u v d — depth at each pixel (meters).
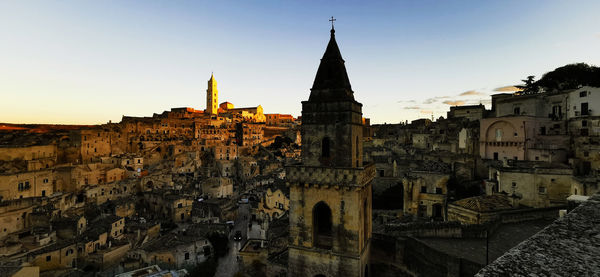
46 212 85.75
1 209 76.44
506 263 7.97
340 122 34.06
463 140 105.50
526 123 85.44
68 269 70.75
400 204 83.69
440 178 66.50
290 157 187.75
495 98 120.25
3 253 67.75
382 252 39.28
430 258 33.38
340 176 33.22
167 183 144.25
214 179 140.62
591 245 8.26
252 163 171.00
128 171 149.62
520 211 46.69
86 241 78.12
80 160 157.38
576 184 52.34
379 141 158.62
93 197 118.75
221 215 112.50
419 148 132.38
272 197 102.56
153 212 123.94
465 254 35.09
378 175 96.38
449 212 54.78
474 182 85.75
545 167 56.53
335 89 34.75
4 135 167.62
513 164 68.94
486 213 47.78
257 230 102.56
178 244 79.69
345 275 33.28
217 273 75.75
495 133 92.94
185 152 176.62
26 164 126.44
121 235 93.19
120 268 74.69
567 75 102.69
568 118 83.94
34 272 52.00
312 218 35.09
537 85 112.31
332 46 36.41
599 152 74.69
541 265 7.59
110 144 176.88
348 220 33.22
